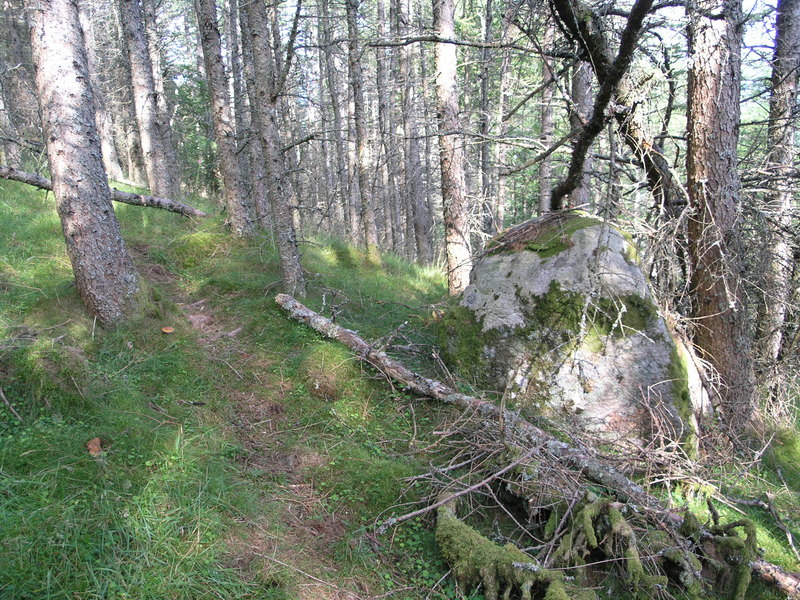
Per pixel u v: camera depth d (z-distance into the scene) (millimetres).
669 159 5738
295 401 4789
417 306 8062
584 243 5020
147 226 8797
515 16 4941
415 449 4379
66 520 2834
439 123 7637
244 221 8422
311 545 3307
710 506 3834
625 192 6512
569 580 3045
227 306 6375
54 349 3891
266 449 4137
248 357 5309
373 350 5406
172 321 5371
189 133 19516
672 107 6078
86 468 3266
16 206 8070
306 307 6250
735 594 3230
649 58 5602
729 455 4859
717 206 5168
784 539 4020
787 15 6637
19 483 3025
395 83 12031
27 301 4996
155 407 4199
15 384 3705
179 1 22219
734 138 5129
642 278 4871
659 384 4656
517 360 5098
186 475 3461
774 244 5484
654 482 4039
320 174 22297
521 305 5148
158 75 14234
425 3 15938
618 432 4684
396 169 18000
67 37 4508
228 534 3154
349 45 9445
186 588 2691
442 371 5527
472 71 12828
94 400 3861
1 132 9727
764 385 5785
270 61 6293
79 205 4727
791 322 6039
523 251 5359
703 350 5367
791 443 5473
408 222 19812
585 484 3867
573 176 5191
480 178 13656
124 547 2842
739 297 5266
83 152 4699
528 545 3520
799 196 6250
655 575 3160
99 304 4883
